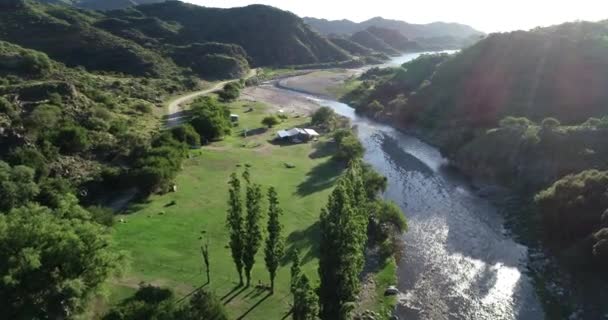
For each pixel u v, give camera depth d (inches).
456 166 4212.6
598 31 5969.5
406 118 5861.2
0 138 3184.1
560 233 2600.9
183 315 1529.3
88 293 1615.4
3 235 1551.4
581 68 4995.1
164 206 3021.7
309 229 2711.6
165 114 5693.9
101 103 5034.5
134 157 3666.3
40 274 1505.9
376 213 2696.9
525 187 3408.0
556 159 3390.7
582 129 3531.0
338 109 7116.1
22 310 1440.7
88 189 3080.7
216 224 2748.5
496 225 2965.1
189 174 3681.1
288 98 7829.7
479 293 2190.0
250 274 2146.9
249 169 3858.3
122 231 2593.5
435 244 2694.4
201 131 4638.3
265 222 2682.1
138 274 2116.1
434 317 2003.0
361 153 4156.0
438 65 6963.6
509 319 1990.7
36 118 3747.5
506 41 6048.2
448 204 3346.5
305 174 3796.8
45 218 1686.8
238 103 6939.0
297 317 1542.8
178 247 2423.7
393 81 7564.0
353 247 1738.4
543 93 4874.5
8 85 4776.1
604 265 2212.1
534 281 2285.9
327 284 1726.1
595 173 2755.9
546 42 5693.9
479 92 5388.8
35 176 2913.4
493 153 3873.0
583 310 2023.9
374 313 1996.8
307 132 4884.4
